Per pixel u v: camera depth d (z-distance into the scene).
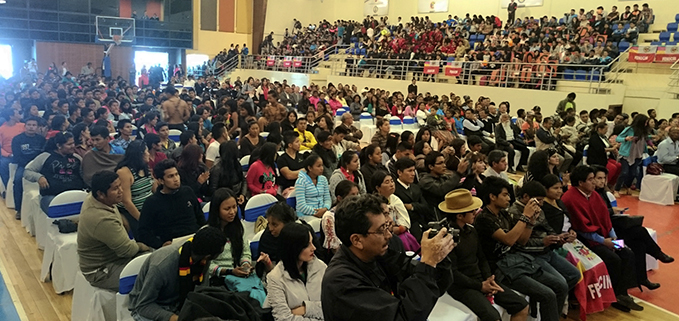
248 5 25.67
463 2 20.69
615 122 9.59
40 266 4.64
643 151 8.38
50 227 4.33
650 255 5.01
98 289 3.35
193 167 4.88
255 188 4.94
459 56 16.89
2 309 3.83
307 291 3.02
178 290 2.94
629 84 13.30
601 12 15.99
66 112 8.79
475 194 4.93
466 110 10.73
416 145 5.82
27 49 20.77
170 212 3.61
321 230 3.90
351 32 22.30
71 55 21.30
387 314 1.70
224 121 8.44
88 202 3.35
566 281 3.84
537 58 14.45
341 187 3.88
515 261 3.74
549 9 18.30
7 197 6.29
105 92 12.38
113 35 21.86
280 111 8.47
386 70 17.62
